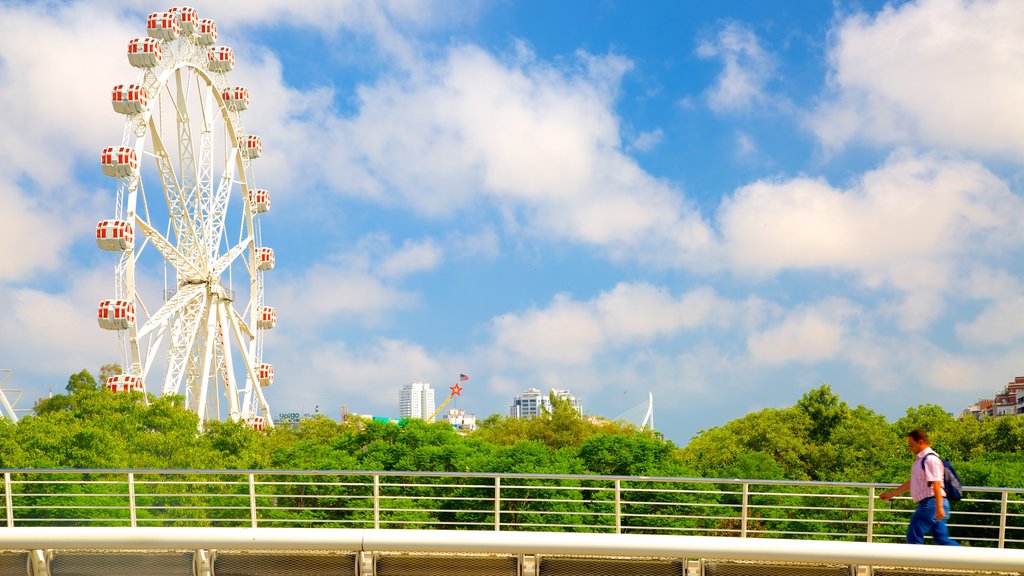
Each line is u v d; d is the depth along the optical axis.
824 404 74.56
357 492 47.97
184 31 74.88
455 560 16.73
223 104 81.62
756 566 16.20
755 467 62.31
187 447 55.66
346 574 16.64
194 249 75.94
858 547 15.37
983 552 14.82
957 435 76.12
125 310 62.00
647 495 49.19
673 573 16.34
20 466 45.78
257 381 87.31
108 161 62.03
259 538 16.36
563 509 48.34
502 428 89.25
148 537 16.36
